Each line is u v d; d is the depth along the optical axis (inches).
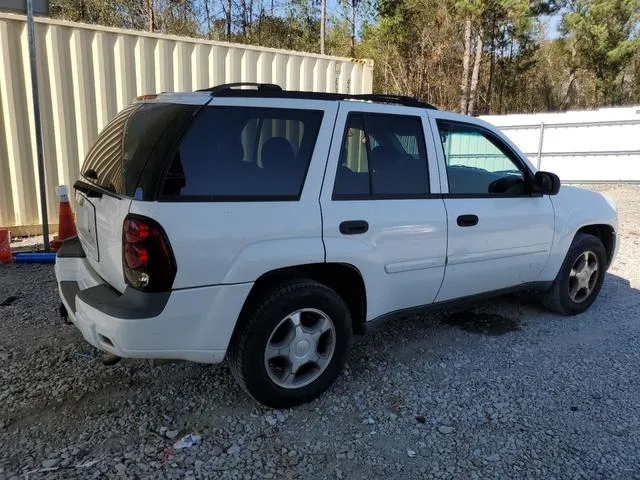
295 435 116.9
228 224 111.5
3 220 267.6
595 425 123.9
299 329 123.9
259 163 119.6
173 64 291.7
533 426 122.9
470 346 164.9
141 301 105.4
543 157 657.0
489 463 109.7
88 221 129.1
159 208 105.2
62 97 269.0
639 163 597.0
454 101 1253.7
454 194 151.2
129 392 131.3
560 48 1409.9
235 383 137.0
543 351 162.6
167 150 108.8
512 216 163.5
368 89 364.8
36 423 117.3
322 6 994.1
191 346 111.3
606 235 205.3
